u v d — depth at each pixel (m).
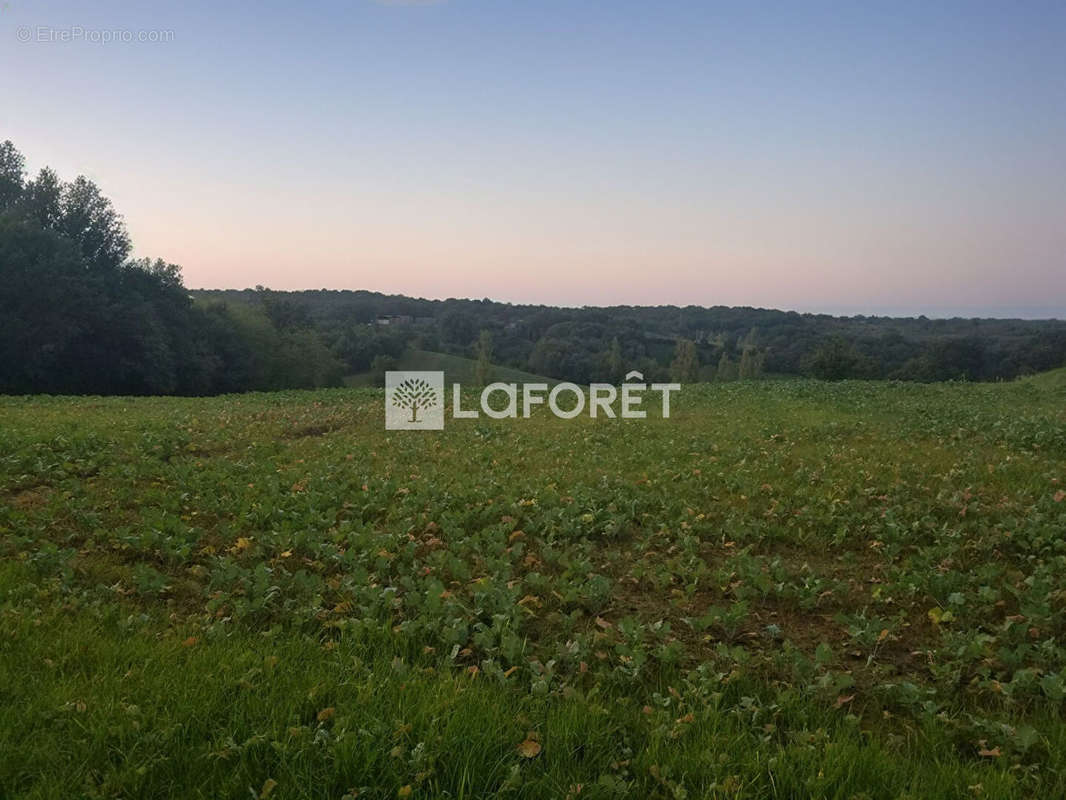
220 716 3.41
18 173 46.16
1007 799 2.93
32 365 37.41
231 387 55.12
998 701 3.85
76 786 2.85
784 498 8.38
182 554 5.94
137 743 3.10
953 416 16.17
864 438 13.41
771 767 3.10
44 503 7.82
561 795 2.92
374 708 3.44
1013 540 6.50
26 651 3.96
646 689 3.95
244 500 8.10
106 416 16.69
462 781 2.90
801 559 6.41
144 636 4.34
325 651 4.25
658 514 7.74
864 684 4.08
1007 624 4.50
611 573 6.03
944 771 3.13
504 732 3.34
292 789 2.88
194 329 51.31
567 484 9.50
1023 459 10.56
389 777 2.97
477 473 10.41
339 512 7.89
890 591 5.40
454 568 5.68
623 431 15.31
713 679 3.88
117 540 6.45
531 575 5.47
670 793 3.00
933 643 4.62
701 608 5.25
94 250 47.38
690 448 12.55
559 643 4.41
